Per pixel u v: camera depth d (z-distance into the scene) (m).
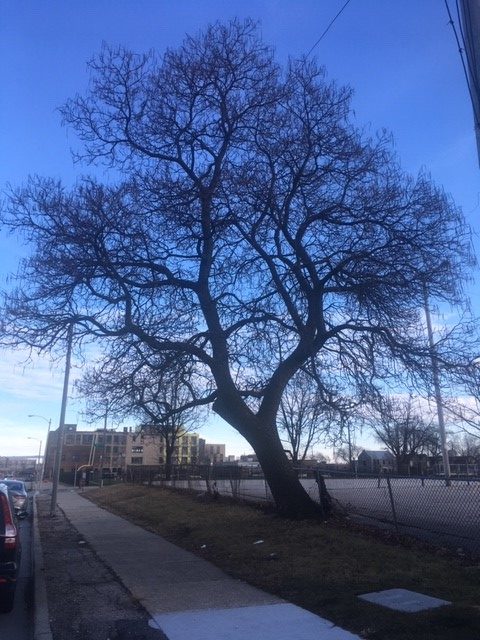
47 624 7.30
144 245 14.23
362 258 13.59
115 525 18.66
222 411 14.62
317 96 14.49
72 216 13.55
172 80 14.98
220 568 10.37
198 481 26.89
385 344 13.79
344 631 6.50
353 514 14.32
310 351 14.27
